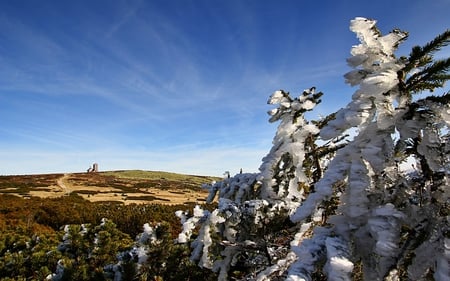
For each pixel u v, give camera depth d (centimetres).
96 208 2277
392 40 196
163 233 492
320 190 188
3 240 914
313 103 308
